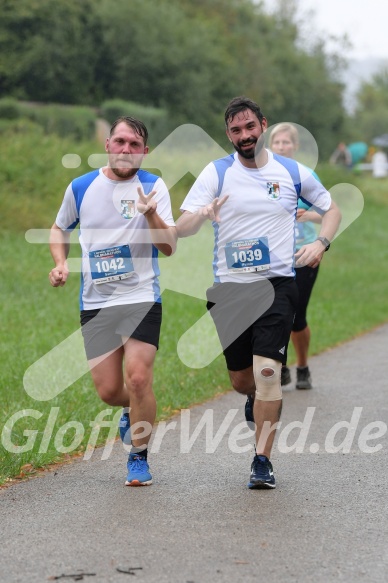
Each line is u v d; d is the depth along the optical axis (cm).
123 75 9694
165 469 1359
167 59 9912
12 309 2642
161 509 1160
